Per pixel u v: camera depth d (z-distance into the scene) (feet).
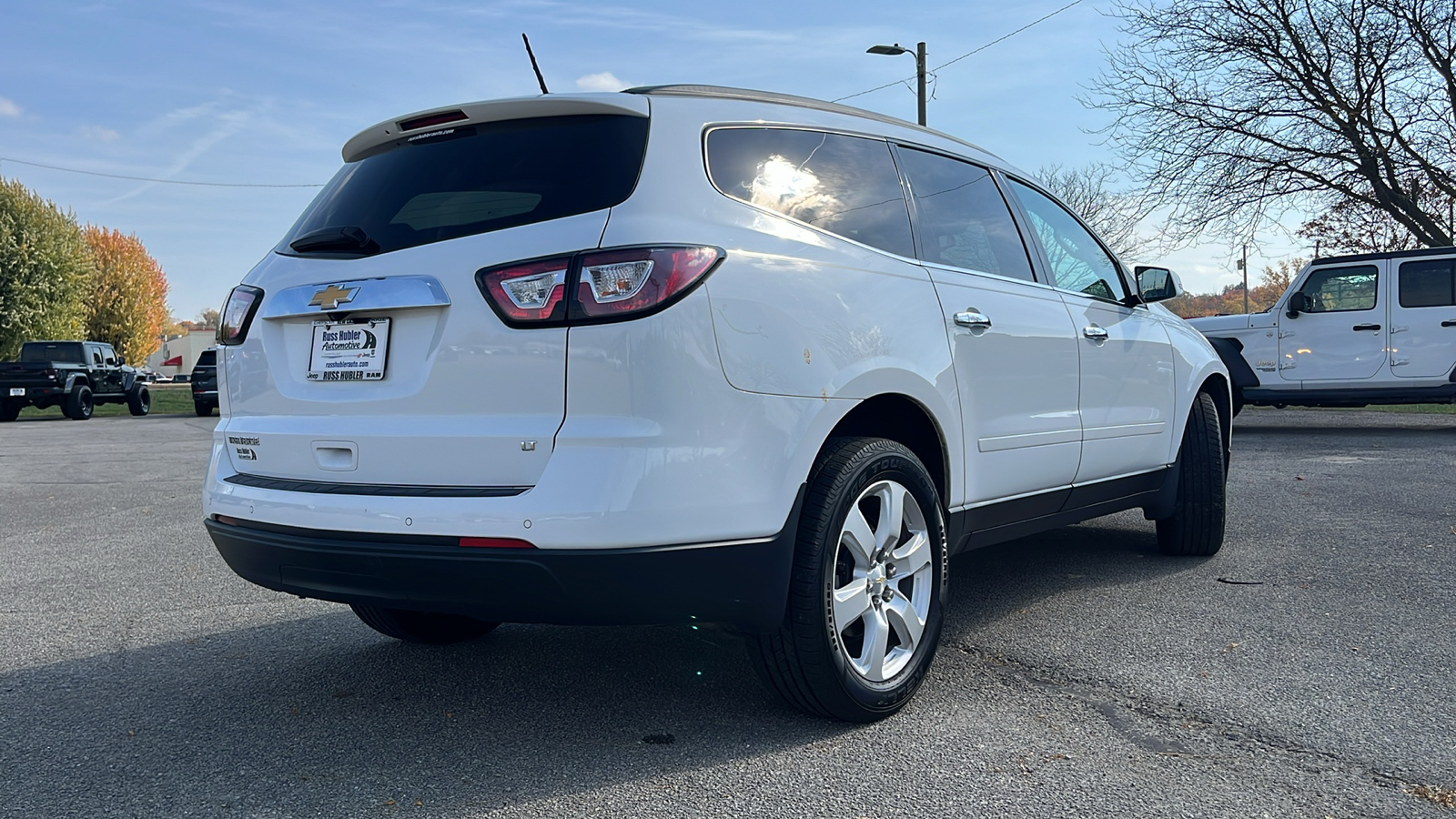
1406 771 8.39
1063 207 14.70
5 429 66.49
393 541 8.51
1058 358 12.86
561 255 8.32
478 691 10.78
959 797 7.98
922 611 10.26
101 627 13.69
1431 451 31.81
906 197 11.33
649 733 9.46
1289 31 62.49
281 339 9.82
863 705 9.43
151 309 223.92
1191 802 7.87
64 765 8.94
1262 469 28.07
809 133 10.51
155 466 36.83
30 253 143.54
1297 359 41.19
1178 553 16.99
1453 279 38.50
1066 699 10.21
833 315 9.44
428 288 8.73
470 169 9.37
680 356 8.21
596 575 8.04
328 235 9.59
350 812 7.91
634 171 8.79
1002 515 12.07
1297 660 11.34
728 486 8.41
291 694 10.79
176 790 8.39
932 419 10.55
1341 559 16.52
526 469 8.21
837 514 9.14
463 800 8.08
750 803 7.93
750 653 9.34
